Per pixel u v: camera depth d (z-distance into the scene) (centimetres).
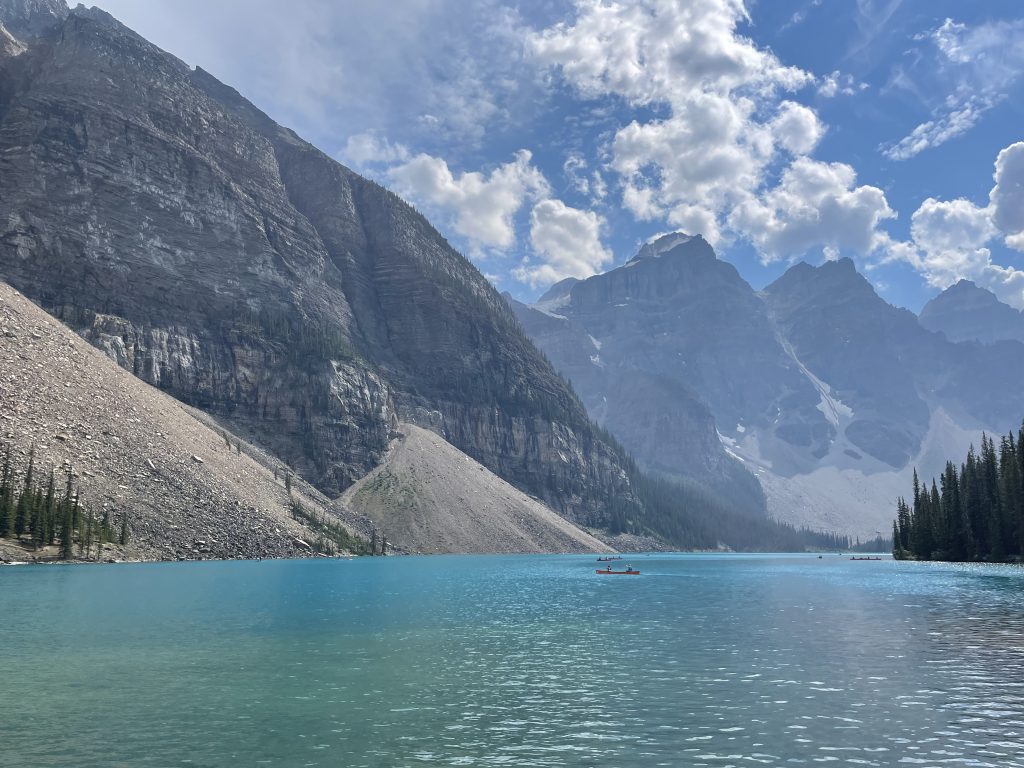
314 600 8375
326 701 3612
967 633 5872
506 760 2758
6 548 12225
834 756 2809
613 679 4147
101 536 13262
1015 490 16675
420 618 6925
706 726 3200
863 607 8000
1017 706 3522
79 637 5466
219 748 2866
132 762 2697
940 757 2794
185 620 6419
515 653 4981
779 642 5481
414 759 2759
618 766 2691
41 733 3044
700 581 13088
